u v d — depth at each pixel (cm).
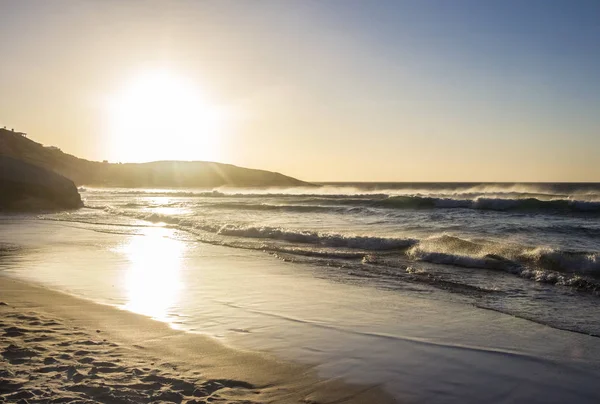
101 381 452
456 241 1393
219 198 5316
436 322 685
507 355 552
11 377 456
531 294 855
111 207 3747
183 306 771
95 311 729
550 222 2139
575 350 566
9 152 8544
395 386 466
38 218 2797
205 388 447
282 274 1059
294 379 479
